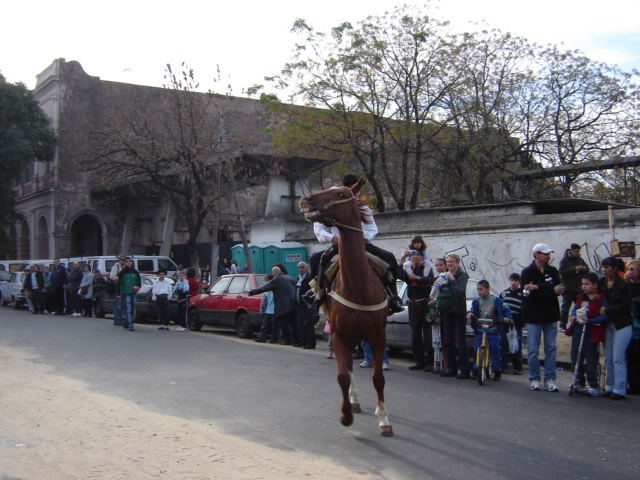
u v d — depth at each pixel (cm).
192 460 554
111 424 672
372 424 693
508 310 1030
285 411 745
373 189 2489
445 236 1747
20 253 4056
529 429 682
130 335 1545
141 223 3862
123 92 3422
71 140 3606
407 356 1295
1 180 3528
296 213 2680
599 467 556
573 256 1078
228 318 1606
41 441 609
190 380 938
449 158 2325
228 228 3703
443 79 2362
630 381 893
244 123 3947
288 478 511
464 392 891
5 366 1055
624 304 840
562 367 1123
